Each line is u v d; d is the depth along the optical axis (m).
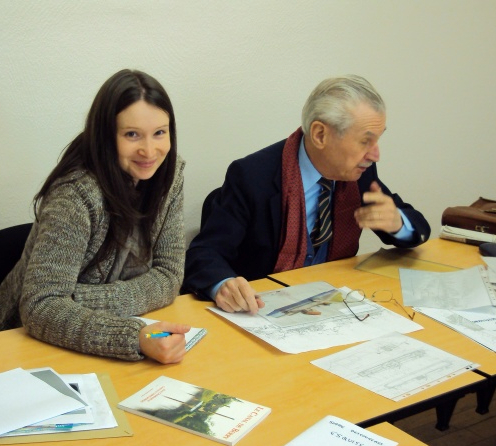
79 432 1.03
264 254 1.99
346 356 1.33
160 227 1.63
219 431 1.03
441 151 3.30
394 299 1.67
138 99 1.39
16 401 1.10
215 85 2.50
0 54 2.05
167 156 1.53
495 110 3.46
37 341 1.38
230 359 1.31
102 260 1.51
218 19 2.45
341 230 2.04
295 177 1.95
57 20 2.12
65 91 2.20
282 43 2.62
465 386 1.21
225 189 2.00
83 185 1.42
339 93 1.79
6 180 2.15
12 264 1.81
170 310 1.58
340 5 2.74
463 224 2.23
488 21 3.27
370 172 2.10
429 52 3.09
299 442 1.01
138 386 1.19
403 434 1.05
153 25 2.31
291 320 1.51
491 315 1.58
